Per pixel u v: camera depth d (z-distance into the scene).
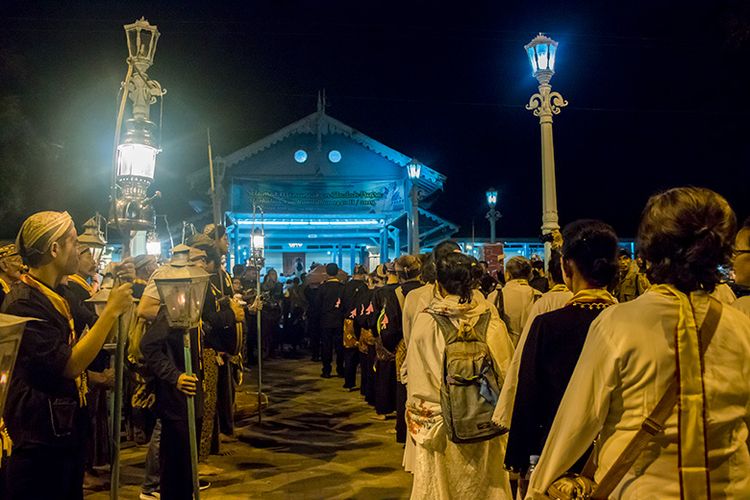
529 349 3.04
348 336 12.32
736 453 1.94
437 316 4.33
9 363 2.19
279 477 6.62
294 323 18.67
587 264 3.08
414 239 20.72
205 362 6.62
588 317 2.97
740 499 1.91
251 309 9.42
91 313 4.37
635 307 2.06
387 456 7.45
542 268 9.35
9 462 3.27
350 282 13.21
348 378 12.41
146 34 5.59
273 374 14.52
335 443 8.07
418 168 20.98
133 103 5.50
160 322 5.11
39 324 3.20
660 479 1.93
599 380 2.04
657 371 1.96
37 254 3.38
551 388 2.96
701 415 1.91
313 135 24.28
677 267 2.03
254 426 9.04
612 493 2.03
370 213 24.38
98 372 4.93
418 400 4.36
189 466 5.20
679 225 2.02
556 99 11.59
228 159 23.08
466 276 4.36
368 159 24.47
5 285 5.25
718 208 2.05
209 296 6.64
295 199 24.03
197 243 6.55
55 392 3.29
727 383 1.94
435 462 4.27
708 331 1.97
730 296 3.68
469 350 4.16
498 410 3.32
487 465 4.29
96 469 6.95
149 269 7.25
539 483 2.15
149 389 5.22
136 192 5.29
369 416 9.77
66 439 3.42
